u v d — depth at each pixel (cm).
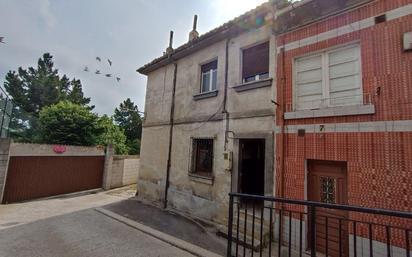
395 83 404
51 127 1559
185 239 530
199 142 804
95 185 1229
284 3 575
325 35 503
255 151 760
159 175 918
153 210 802
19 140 1223
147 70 1083
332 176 477
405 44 398
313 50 520
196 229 609
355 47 470
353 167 435
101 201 942
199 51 833
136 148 2734
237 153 643
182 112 864
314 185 498
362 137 430
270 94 591
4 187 880
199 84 823
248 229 554
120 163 1350
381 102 416
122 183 1358
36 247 464
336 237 457
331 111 470
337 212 459
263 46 648
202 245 498
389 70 413
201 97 780
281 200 321
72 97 2794
